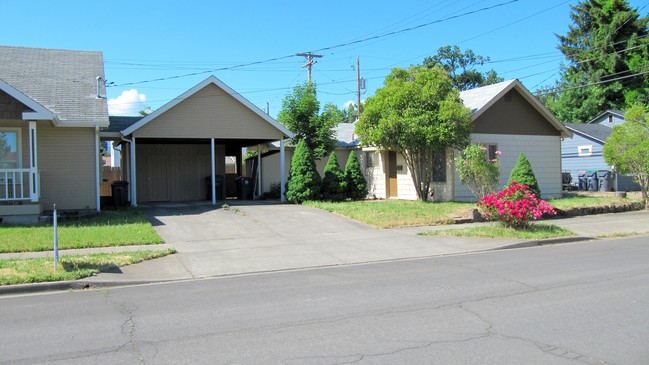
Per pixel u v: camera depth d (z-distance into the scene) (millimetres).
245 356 5027
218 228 14477
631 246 12641
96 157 17031
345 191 21188
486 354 5016
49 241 11680
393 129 18750
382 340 5473
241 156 26031
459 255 11555
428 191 20906
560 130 23500
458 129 18828
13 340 5629
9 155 16250
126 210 17578
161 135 19312
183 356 5055
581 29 49469
